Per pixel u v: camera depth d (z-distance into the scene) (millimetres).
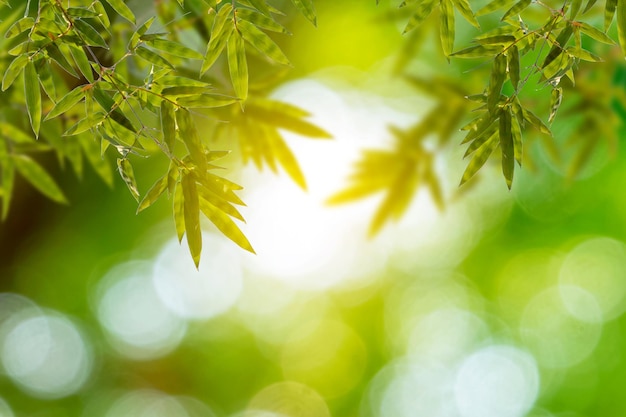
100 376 5707
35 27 1036
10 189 1901
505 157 1029
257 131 1650
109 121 1049
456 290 6113
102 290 5113
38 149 1855
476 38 1043
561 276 5438
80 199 4301
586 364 5762
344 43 3904
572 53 1043
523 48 1057
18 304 4887
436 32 2275
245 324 6297
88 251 4723
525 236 5309
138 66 1620
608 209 4785
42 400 5488
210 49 1062
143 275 5316
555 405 5938
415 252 5859
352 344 6496
